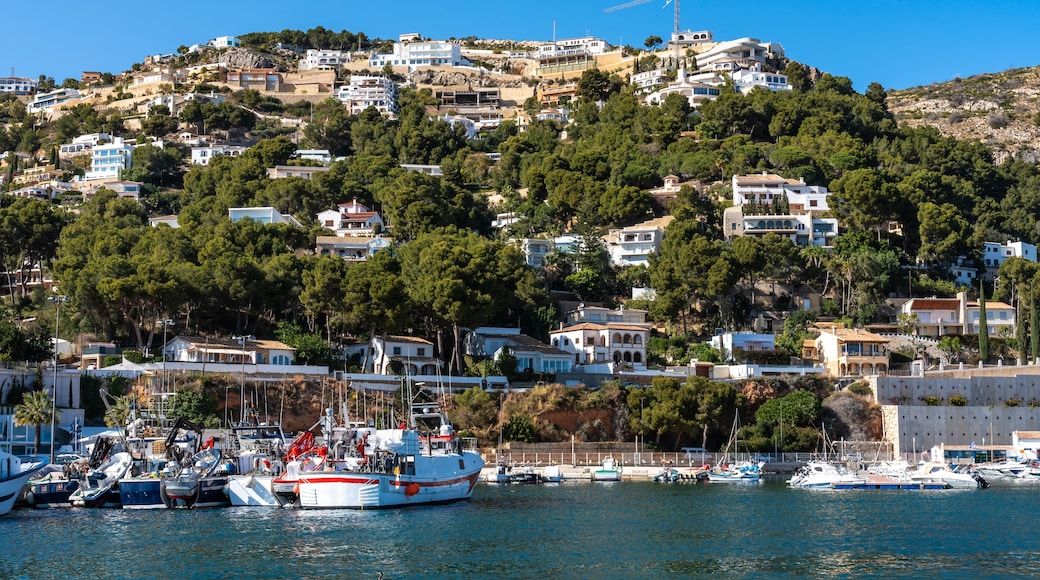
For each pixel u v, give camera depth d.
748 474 165.38
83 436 149.75
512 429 173.62
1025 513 124.25
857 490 154.25
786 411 187.38
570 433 177.50
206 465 126.50
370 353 189.38
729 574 86.94
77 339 184.88
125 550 92.88
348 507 117.94
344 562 89.12
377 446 121.81
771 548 98.19
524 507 125.62
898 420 188.50
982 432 192.25
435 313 188.25
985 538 104.62
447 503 127.38
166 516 113.31
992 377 198.12
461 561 90.25
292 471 121.50
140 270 179.00
